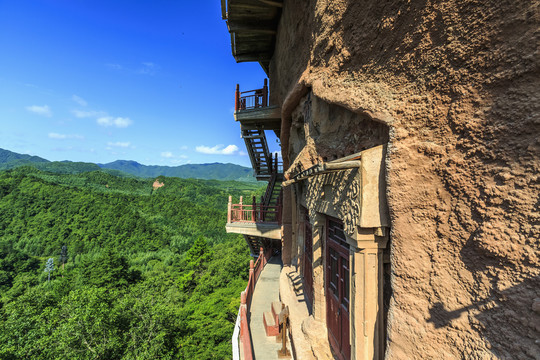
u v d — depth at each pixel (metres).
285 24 5.78
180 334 19.14
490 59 1.55
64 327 13.38
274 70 8.16
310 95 4.28
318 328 4.00
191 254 44.25
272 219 9.86
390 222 2.22
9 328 15.14
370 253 2.41
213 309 23.48
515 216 1.40
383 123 2.18
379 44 2.35
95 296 15.55
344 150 3.22
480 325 1.49
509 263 1.40
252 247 13.01
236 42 8.08
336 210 3.02
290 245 7.61
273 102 8.44
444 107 1.79
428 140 1.87
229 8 6.52
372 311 2.44
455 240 1.67
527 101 1.40
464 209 1.64
